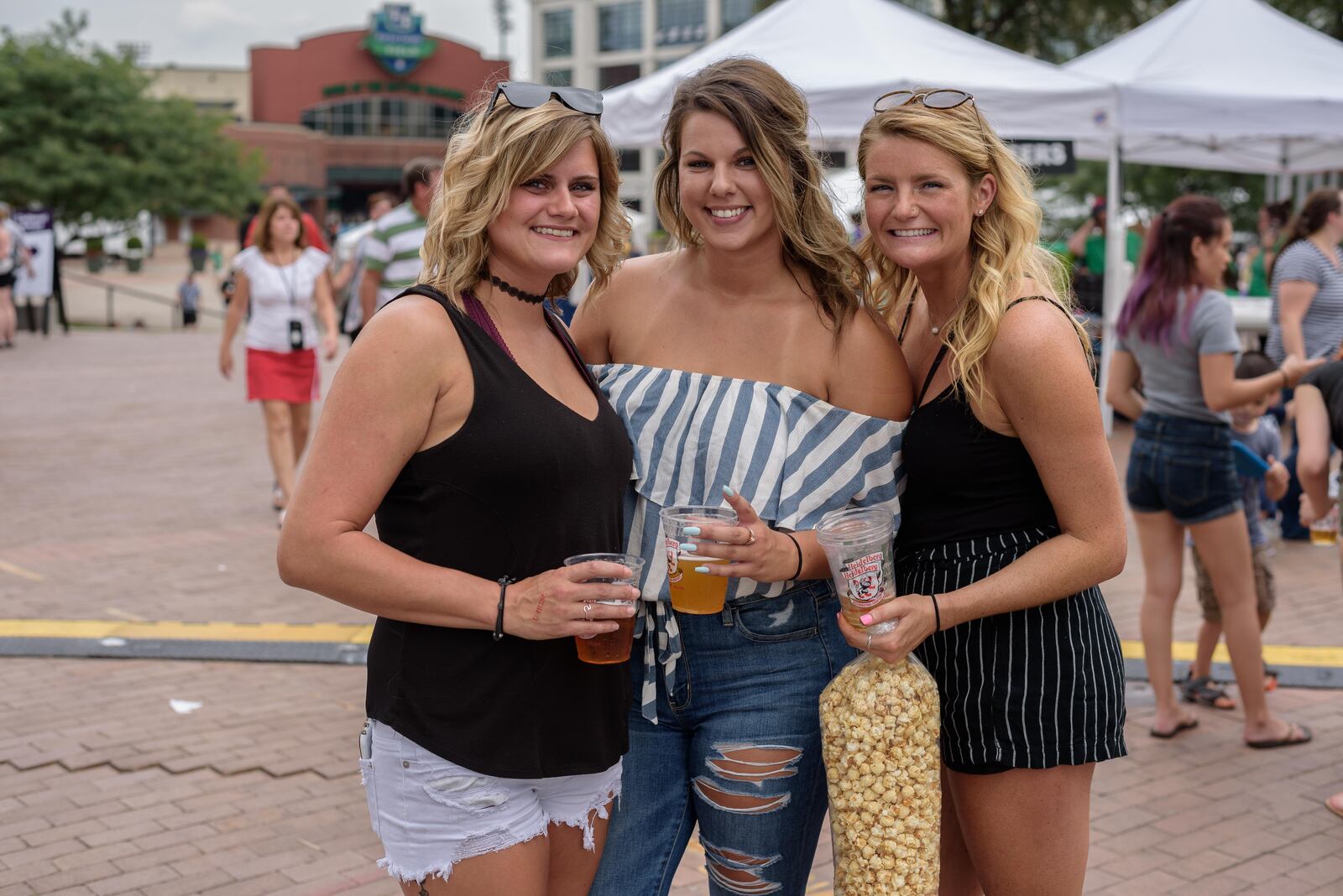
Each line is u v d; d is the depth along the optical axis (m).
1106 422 11.38
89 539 7.70
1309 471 4.12
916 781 2.27
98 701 4.93
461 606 2.05
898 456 2.49
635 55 57.84
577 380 2.34
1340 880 3.61
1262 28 9.59
